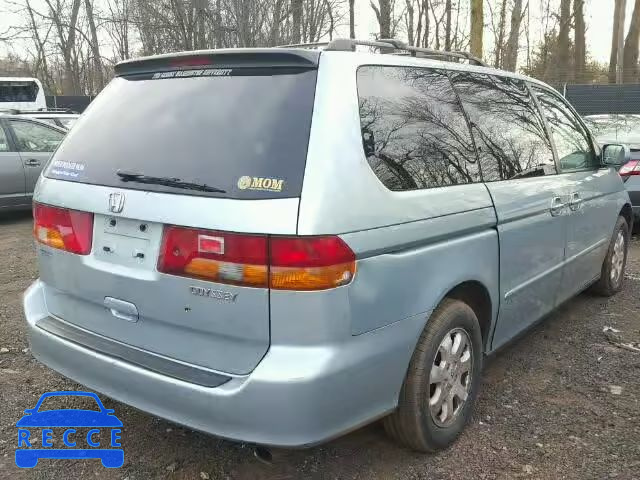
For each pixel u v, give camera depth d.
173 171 2.50
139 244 2.53
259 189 2.29
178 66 2.84
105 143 2.82
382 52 3.07
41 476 2.82
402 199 2.57
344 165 2.37
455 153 3.01
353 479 2.78
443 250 2.77
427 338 2.74
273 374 2.22
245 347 2.33
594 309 5.06
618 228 5.24
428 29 25.16
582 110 22.64
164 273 2.43
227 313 2.31
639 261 6.73
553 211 3.77
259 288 2.24
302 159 2.30
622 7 26.02
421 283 2.64
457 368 3.00
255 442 2.28
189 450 3.03
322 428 2.29
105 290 2.66
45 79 31.95
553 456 2.95
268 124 2.41
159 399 2.44
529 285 3.61
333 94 2.45
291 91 2.46
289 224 2.21
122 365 2.54
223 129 2.49
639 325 4.70
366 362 2.39
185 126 2.60
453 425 3.01
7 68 31.88
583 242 4.41
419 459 2.93
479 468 2.86
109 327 2.73
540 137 3.91
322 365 2.24
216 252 2.29
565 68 29.12
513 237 3.32
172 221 2.38
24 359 4.03
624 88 22.16
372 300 2.40
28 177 9.20
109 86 3.14
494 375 3.83
